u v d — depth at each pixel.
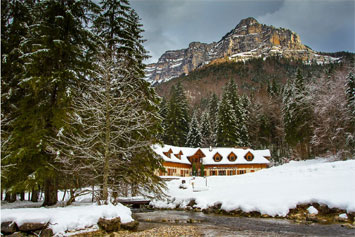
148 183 20.19
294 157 58.28
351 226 15.57
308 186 24.98
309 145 51.97
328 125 43.09
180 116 64.25
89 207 14.52
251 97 88.06
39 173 14.10
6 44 16.89
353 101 39.00
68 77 16.62
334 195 19.98
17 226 11.77
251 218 20.19
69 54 17.25
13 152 14.13
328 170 30.47
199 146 66.19
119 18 21.03
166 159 52.00
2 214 12.25
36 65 15.65
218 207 24.88
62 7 17.17
